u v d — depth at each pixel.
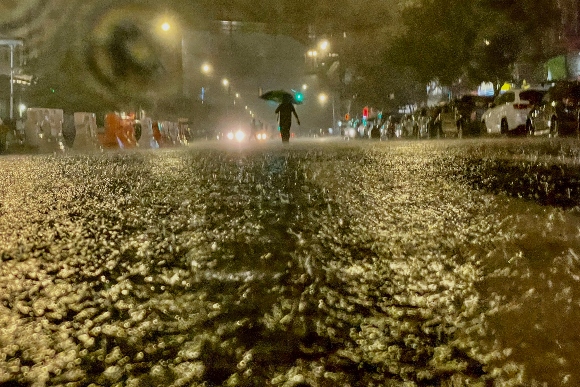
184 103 55.72
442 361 2.09
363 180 8.67
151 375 2.04
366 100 52.72
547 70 30.08
